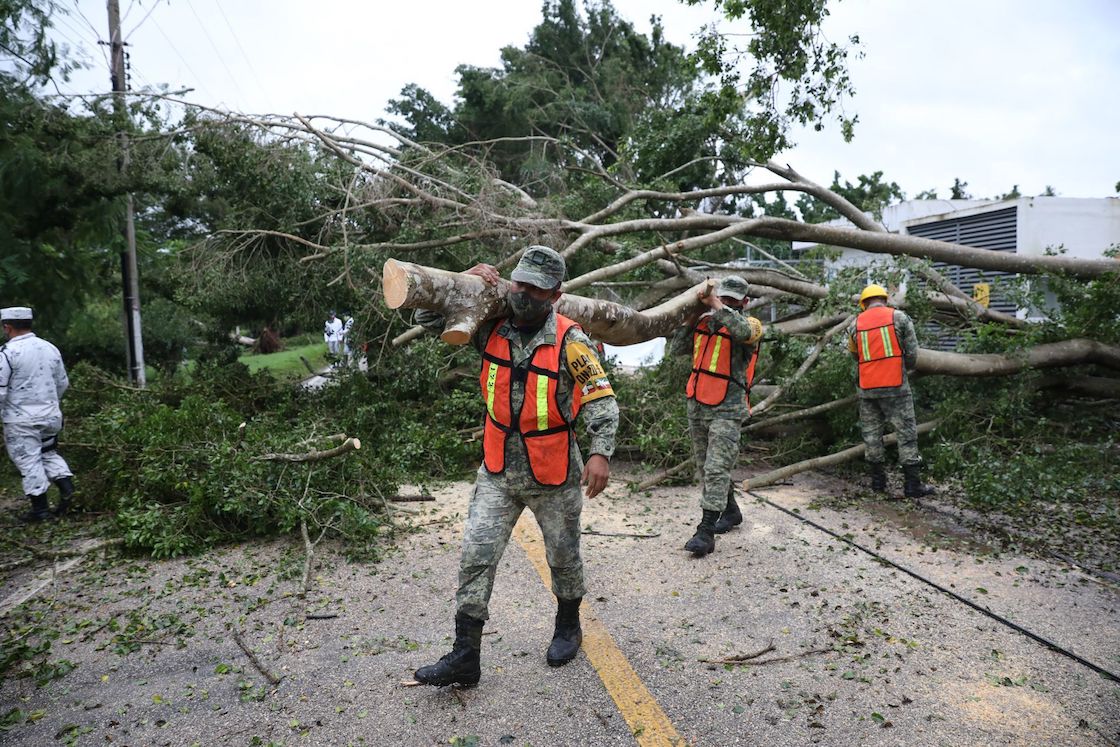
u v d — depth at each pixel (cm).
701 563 450
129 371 1106
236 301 826
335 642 346
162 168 857
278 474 501
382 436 674
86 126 854
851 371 667
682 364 708
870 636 350
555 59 2547
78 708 291
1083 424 723
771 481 636
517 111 2180
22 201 853
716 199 1831
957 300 789
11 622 374
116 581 428
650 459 698
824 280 829
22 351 538
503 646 341
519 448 299
